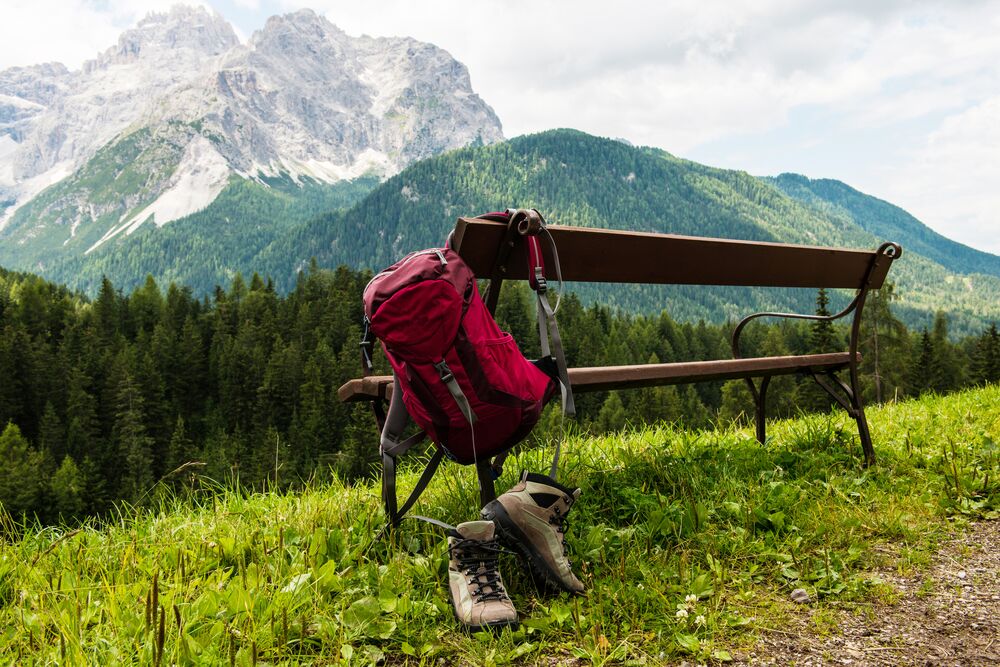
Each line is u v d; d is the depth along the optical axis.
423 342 1.63
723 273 2.67
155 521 2.73
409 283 1.61
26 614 1.76
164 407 72.56
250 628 1.65
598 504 2.59
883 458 3.29
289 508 2.77
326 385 72.19
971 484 2.81
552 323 1.93
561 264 2.16
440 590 1.90
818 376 3.33
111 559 2.27
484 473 2.00
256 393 77.38
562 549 1.88
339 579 1.92
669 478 2.80
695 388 75.94
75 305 104.81
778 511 2.45
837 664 1.58
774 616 1.79
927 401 5.88
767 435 4.18
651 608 1.79
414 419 1.82
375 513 2.47
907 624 1.78
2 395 71.06
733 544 2.21
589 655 1.56
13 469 46.56
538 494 1.86
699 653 1.60
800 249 2.86
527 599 1.91
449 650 1.63
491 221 1.86
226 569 2.14
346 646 1.58
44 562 2.20
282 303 104.00
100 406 70.44
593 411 64.88
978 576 2.06
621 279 2.38
